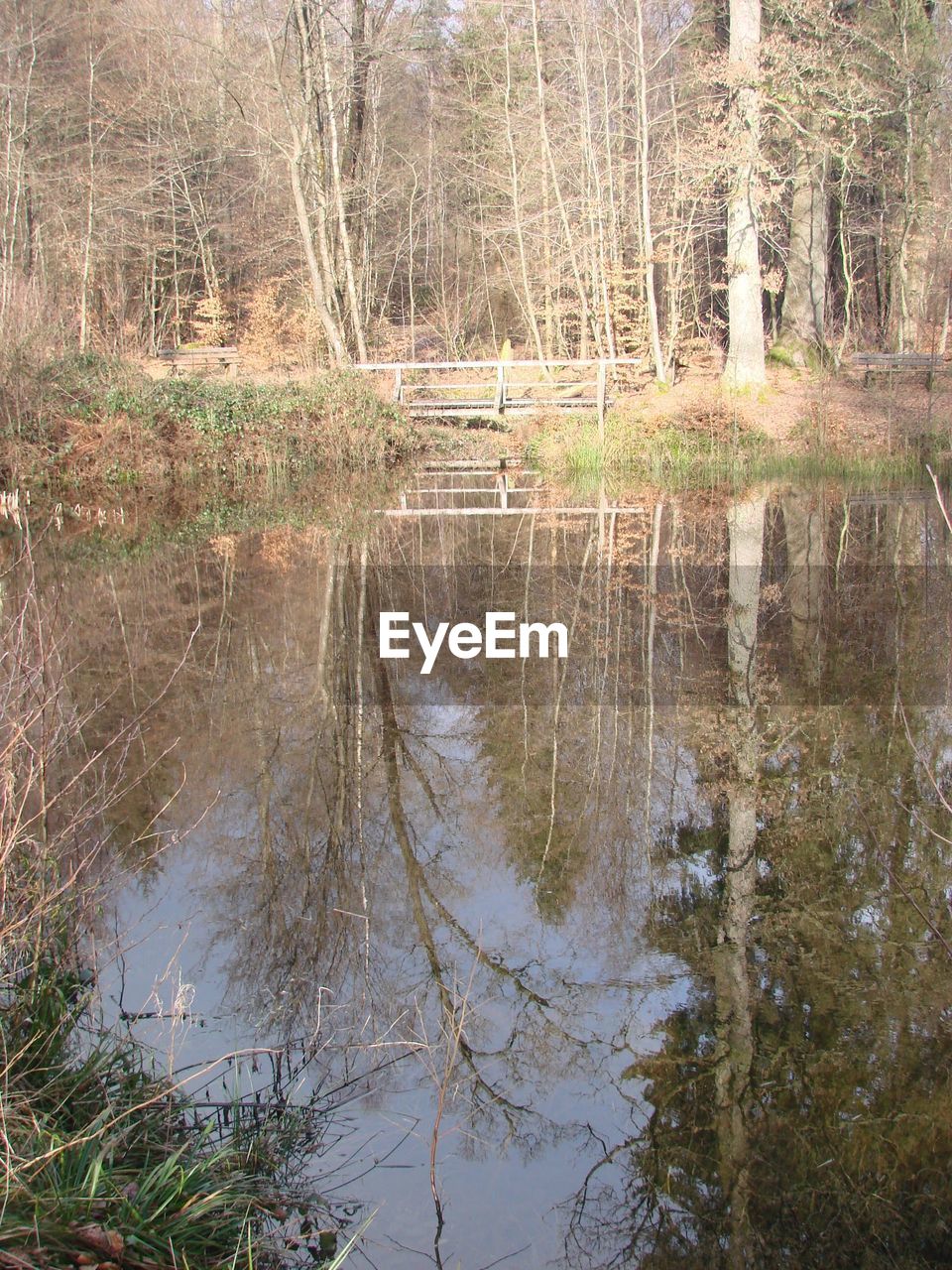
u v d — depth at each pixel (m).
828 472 15.22
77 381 13.20
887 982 3.47
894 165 20.80
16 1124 2.38
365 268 23.34
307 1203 2.53
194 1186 2.42
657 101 23.80
